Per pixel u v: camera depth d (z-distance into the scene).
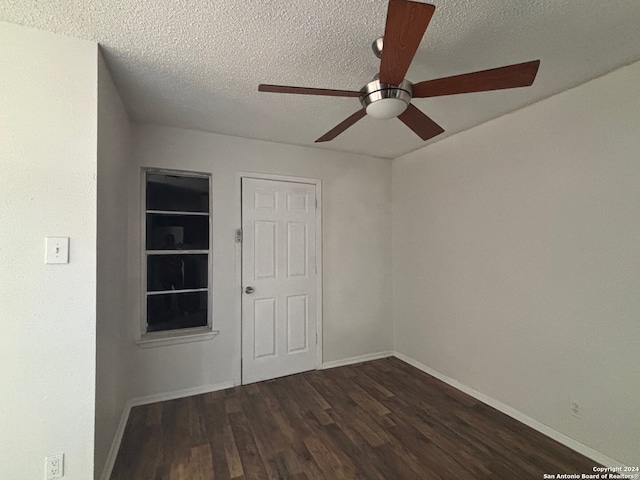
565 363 2.08
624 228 1.80
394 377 3.12
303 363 3.26
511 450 2.01
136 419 2.36
